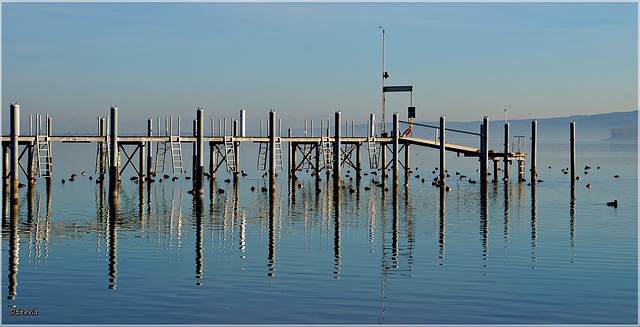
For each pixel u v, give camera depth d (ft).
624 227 143.02
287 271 101.24
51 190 218.59
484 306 84.17
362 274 99.50
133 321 78.74
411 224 148.05
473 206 182.70
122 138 227.81
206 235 132.57
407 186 245.04
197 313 81.46
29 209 170.30
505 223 149.38
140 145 239.91
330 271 101.35
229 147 251.80
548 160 515.09
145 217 157.48
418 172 341.62
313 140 269.44
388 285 93.35
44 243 122.72
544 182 270.05
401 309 82.99
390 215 163.43
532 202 192.85
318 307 83.71
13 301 85.87
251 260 108.78
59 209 170.81
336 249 118.32
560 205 185.16
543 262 107.24
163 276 97.91
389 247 120.26
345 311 82.28
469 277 97.60
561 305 84.58
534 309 83.05
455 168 388.78
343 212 169.17
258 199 198.70
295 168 276.82
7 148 200.75
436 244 123.03
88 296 87.97
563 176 311.27
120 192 215.72
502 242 124.98
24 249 116.88
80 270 101.40
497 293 89.56
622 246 120.47
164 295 88.43
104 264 105.29
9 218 154.20
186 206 179.73
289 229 140.77
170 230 138.51
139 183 239.71
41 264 105.19
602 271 101.19
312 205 184.24
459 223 149.48
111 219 153.79
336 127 220.43
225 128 252.62
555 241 125.70
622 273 99.96
